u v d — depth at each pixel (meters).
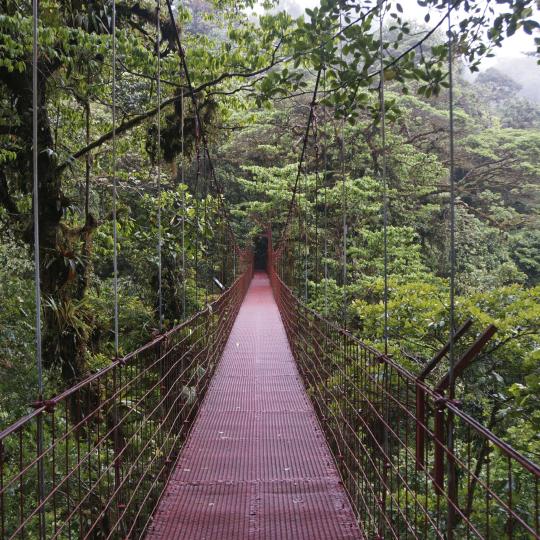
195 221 8.55
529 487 4.89
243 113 16.72
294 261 14.38
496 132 18.89
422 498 4.81
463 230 15.91
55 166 5.84
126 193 9.14
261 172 15.84
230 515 3.58
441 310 6.07
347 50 4.60
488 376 5.50
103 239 7.01
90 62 6.21
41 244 5.79
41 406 2.14
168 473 4.14
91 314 6.35
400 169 15.33
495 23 3.76
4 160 5.34
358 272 12.59
